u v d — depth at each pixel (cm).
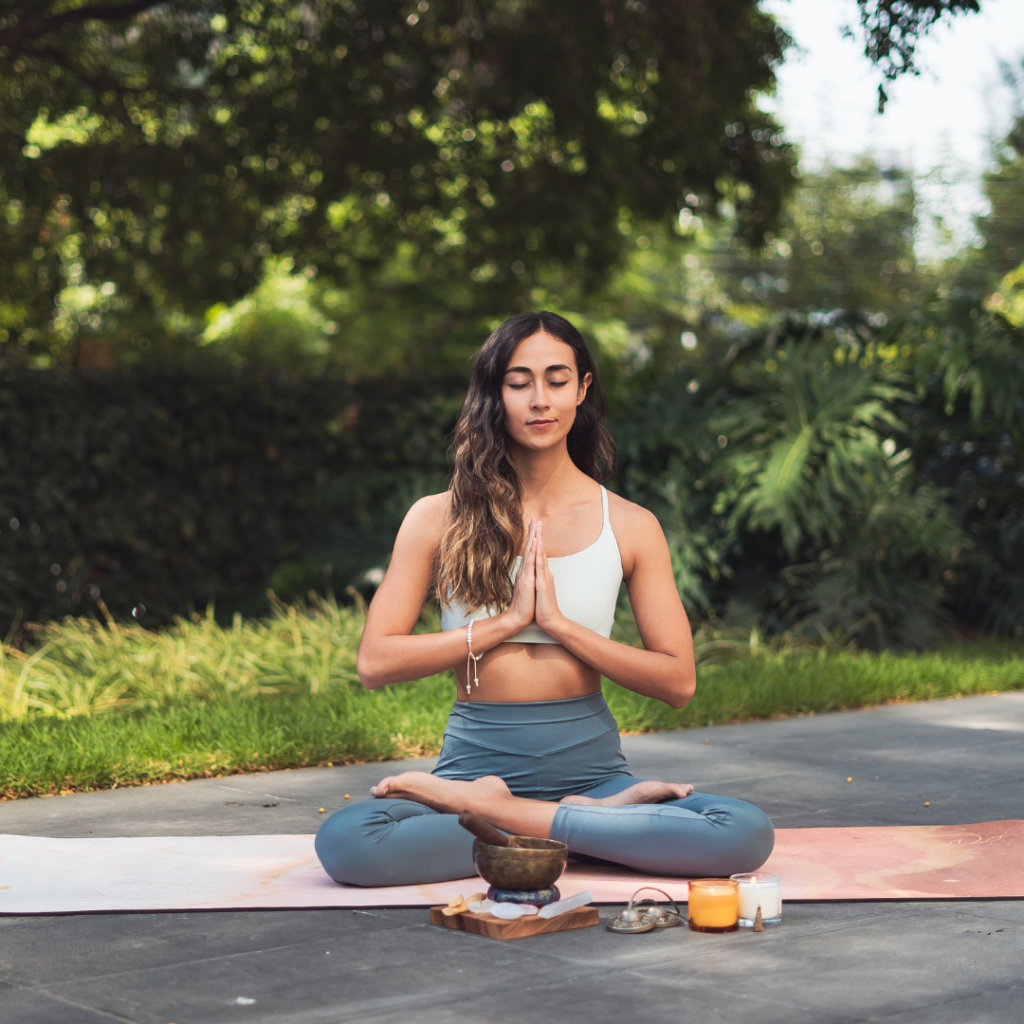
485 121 1168
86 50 1143
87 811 432
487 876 295
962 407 980
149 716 577
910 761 516
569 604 334
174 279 1220
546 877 293
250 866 348
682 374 987
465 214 1276
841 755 532
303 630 788
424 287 1647
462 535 334
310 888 324
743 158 1184
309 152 1114
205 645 746
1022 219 2866
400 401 1105
